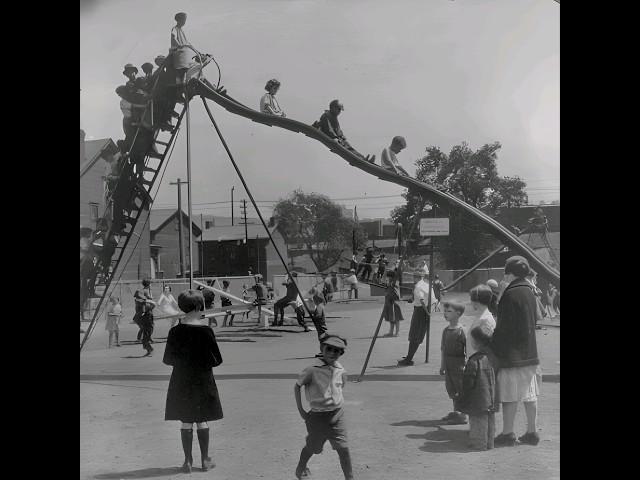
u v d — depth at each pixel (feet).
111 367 37.35
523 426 21.93
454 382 21.68
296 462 18.66
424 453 18.95
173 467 18.63
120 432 22.36
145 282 44.21
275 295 84.38
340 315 70.85
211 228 139.74
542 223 34.19
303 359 38.40
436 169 38.19
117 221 45.42
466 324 45.01
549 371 30.01
